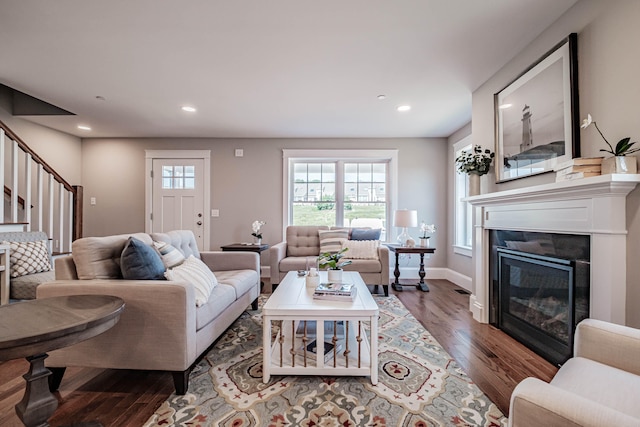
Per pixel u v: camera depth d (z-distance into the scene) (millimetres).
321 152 4801
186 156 4832
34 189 4152
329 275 2273
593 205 1593
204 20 1933
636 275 1453
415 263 4781
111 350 1618
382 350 2154
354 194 4938
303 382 1729
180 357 1596
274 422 1398
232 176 4844
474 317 2865
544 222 1991
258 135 4703
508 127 2455
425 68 2566
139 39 2145
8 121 3814
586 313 1689
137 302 1604
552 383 1027
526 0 1763
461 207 4402
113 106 3461
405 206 4777
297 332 2250
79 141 4812
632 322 1467
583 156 1764
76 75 2691
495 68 2568
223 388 1673
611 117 1582
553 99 1958
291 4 1785
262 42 2182
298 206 4953
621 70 1524
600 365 1078
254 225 4547
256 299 3084
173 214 4859
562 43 1865
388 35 2098
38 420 1146
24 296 2797
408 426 1375
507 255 2438
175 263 2229
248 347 2203
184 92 3066
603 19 1623
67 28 2012
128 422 1392
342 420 1414
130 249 1792
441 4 1791
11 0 1737
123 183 4859
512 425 764
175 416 1434
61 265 1782
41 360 1162
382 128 4309
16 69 2582
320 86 2916
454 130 4391
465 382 1738
